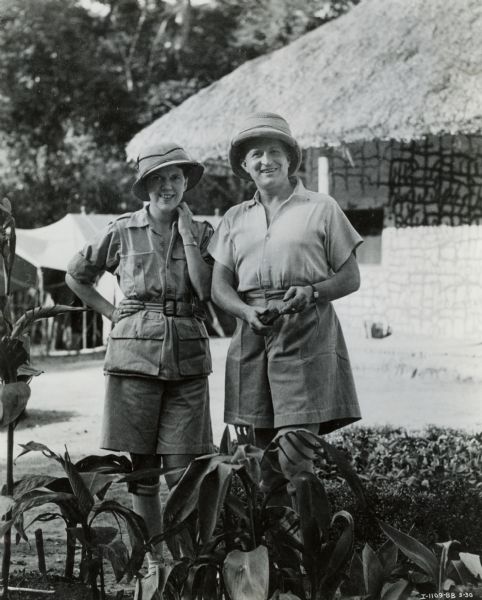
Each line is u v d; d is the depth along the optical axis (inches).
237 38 948.6
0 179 895.7
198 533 121.7
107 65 925.8
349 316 603.5
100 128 917.2
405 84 522.9
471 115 480.1
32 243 579.8
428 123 494.3
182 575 121.4
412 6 588.4
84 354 607.2
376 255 601.0
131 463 149.9
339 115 533.3
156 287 153.8
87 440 325.7
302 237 144.8
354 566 125.0
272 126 146.1
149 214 158.4
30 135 906.1
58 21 906.1
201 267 154.5
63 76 909.8
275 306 144.6
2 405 132.3
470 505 176.1
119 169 903.1
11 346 135.6
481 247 546.6
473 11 552.7
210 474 116.4
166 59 941.8
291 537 122.4
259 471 115.5
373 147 591.5
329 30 638.5
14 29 901.2
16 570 164.4
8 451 136.6
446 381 451.8
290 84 600.1
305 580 125.3
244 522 124.7
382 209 593.0
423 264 569.9
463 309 552.4
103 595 134.9
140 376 150.6
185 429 152.3
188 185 163.6
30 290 588.4
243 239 148.9
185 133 633.6
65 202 898.1
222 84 658.2
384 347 511.8
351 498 177.3
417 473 205.3
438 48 538.3
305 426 143.6
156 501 154.4
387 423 338.6
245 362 149.6
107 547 129.6
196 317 157.4
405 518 173.5
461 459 225.1
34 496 128.2
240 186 870.4
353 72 564.7
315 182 627.2
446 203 563.2
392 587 121.3
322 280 145.6
